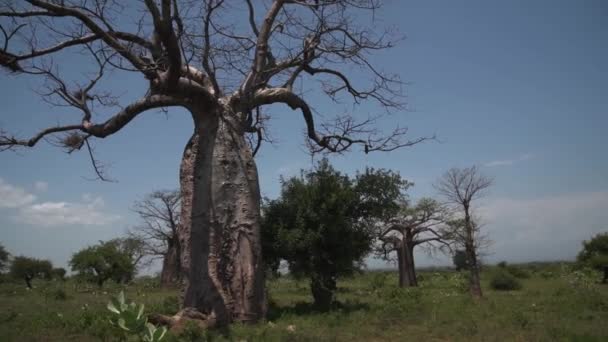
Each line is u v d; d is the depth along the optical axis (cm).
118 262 3281
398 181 1348
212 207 970
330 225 1206
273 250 1216
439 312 1145
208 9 934
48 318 1015
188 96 969
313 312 1125
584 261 3441
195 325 840
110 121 1019
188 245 970
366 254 1330
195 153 1006
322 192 1247
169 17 834
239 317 934
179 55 886
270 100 1116
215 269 948
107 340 809
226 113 1019
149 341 463
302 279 1314
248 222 984
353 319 1023
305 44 1148
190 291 945
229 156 997
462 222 2131
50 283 3838
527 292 2091
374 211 1317
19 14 890
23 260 3434
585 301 1362
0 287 2753
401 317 1065
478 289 1962
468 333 888
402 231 3303
